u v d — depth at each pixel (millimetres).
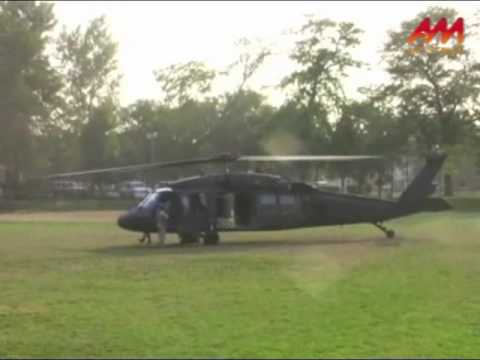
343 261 20641
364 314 11930
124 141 110625
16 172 75812
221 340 9969
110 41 88000
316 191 29578
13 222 46094
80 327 10898
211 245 27484
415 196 31219
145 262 20516
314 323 11164
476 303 13023
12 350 9438
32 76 74938
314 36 76250
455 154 69875
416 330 10625
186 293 14328
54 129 80438
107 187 90625
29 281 16266
